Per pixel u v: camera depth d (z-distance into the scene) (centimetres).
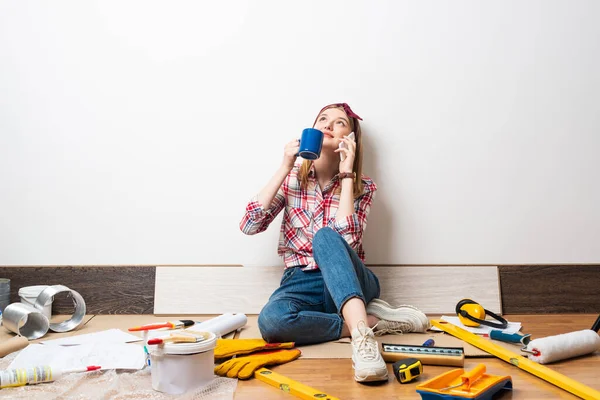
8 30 226
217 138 228
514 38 229
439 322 195
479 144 229
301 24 228
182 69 228
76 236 228
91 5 227
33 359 157
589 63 230
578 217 231
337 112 212
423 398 125
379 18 228
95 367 147
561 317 223
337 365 160
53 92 227
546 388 138
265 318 176
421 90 229
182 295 227
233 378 146
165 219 228
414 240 229
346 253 171
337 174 208
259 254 229
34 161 227
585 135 231
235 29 228
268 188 197
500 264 230
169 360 136
